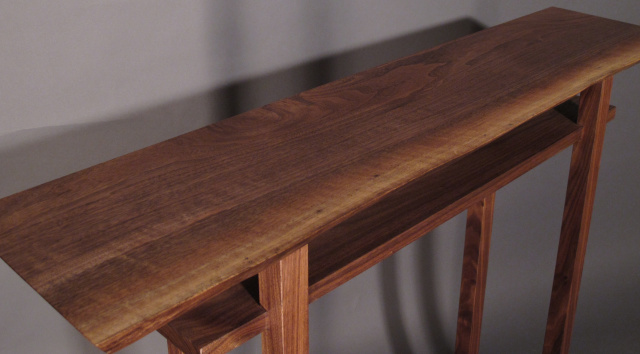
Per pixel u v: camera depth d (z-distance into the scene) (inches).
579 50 73.5
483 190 70.7
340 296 90.9
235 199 58.1
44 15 65.5
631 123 105.4
